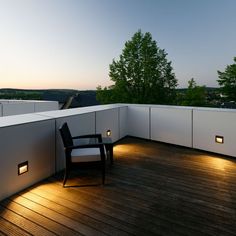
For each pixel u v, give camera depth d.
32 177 2.89
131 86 15.86
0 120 2.90
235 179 3.13
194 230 1.95
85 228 1.97
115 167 3.64
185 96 20.95
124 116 5.75
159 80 15.74
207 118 4.45
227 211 2.27
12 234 1.88
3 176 2.46
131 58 15.45
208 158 4.17
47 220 2.09
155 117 5.36
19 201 2.46
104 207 2.34
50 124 3.15
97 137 3.47
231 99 14.26
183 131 4.89
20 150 2.67
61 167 3.45
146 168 3.60
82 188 2.82
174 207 2.35
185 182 3.03
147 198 2.56
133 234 1.89
